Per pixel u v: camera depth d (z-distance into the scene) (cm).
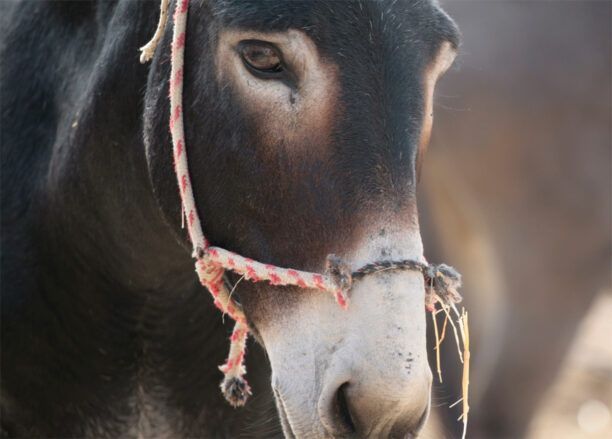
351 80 467
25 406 639
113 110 575
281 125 477
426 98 487
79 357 627
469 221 978
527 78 962
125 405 633
